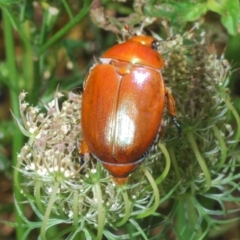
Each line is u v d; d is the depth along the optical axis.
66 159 0.13
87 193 0.14
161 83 0.13
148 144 0.13
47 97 0.19
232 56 0.17
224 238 0.22
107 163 0.13
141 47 0.13
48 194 0.14
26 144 0.14
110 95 0.13
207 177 0.14
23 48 0.20
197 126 0.14
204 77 0.15
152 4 0.16
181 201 0.15
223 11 0.16
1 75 0.19
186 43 0.16
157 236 0.15
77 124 0.14
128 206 0.13
